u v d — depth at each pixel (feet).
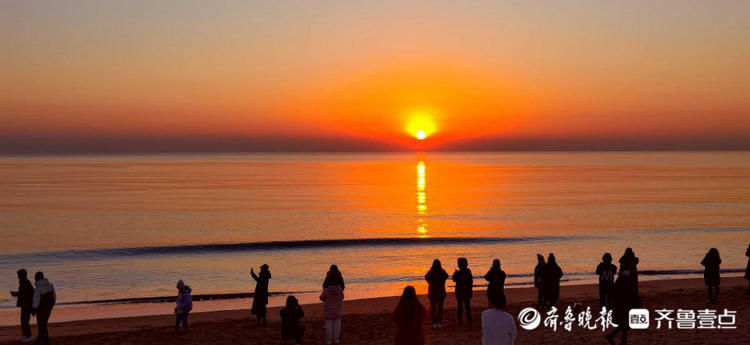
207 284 106.73
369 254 139.74
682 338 47.21
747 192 373.40
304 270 119.55
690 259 129.18
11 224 220.23
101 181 548.72
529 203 303.07
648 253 138.51
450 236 175.73
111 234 191.42
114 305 85.35
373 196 355.97
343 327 58.75
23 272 54.90
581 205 289.74
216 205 297.94
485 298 79.77
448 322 57.47
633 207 277.23
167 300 89.20
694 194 358.84
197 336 55.42
